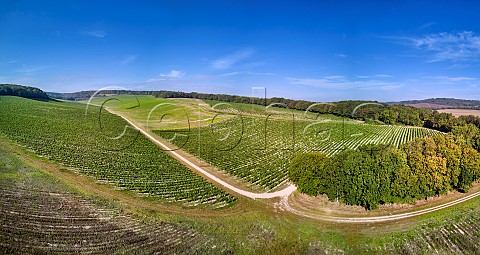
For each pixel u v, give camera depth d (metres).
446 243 45.47
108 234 42.75
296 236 46.75
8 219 41.59
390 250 43.78
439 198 60.94
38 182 56.69
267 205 57.69
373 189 53.09
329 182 56.12
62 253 37.00
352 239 46.16
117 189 61.78
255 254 41.88
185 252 40.53
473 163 62.00
